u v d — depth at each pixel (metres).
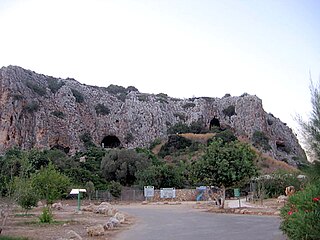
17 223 24.31
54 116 113.94
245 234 17.41
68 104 121.38
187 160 88.19
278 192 48.28
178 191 59.59
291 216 10.57
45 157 68.25
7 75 110.44
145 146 124.62
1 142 100.25
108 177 72.88
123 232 19.45
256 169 35.84
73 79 142.25
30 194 27.95
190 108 142.88
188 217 28.41
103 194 57.59
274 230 18.75
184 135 114.62
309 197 10.46
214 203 45.59
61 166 67.50
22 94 109.88
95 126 125.69
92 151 91.38
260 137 124.69
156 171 64.19
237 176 34.44
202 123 136.38
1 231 18.72
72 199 55.34
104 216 31.09
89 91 136.38
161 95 151.62
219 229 19.86
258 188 47.34
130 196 59.78
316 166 11.70
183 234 18.11
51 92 122.44
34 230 20.52
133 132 129.62
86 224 24.09
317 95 12.11
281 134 137.00
